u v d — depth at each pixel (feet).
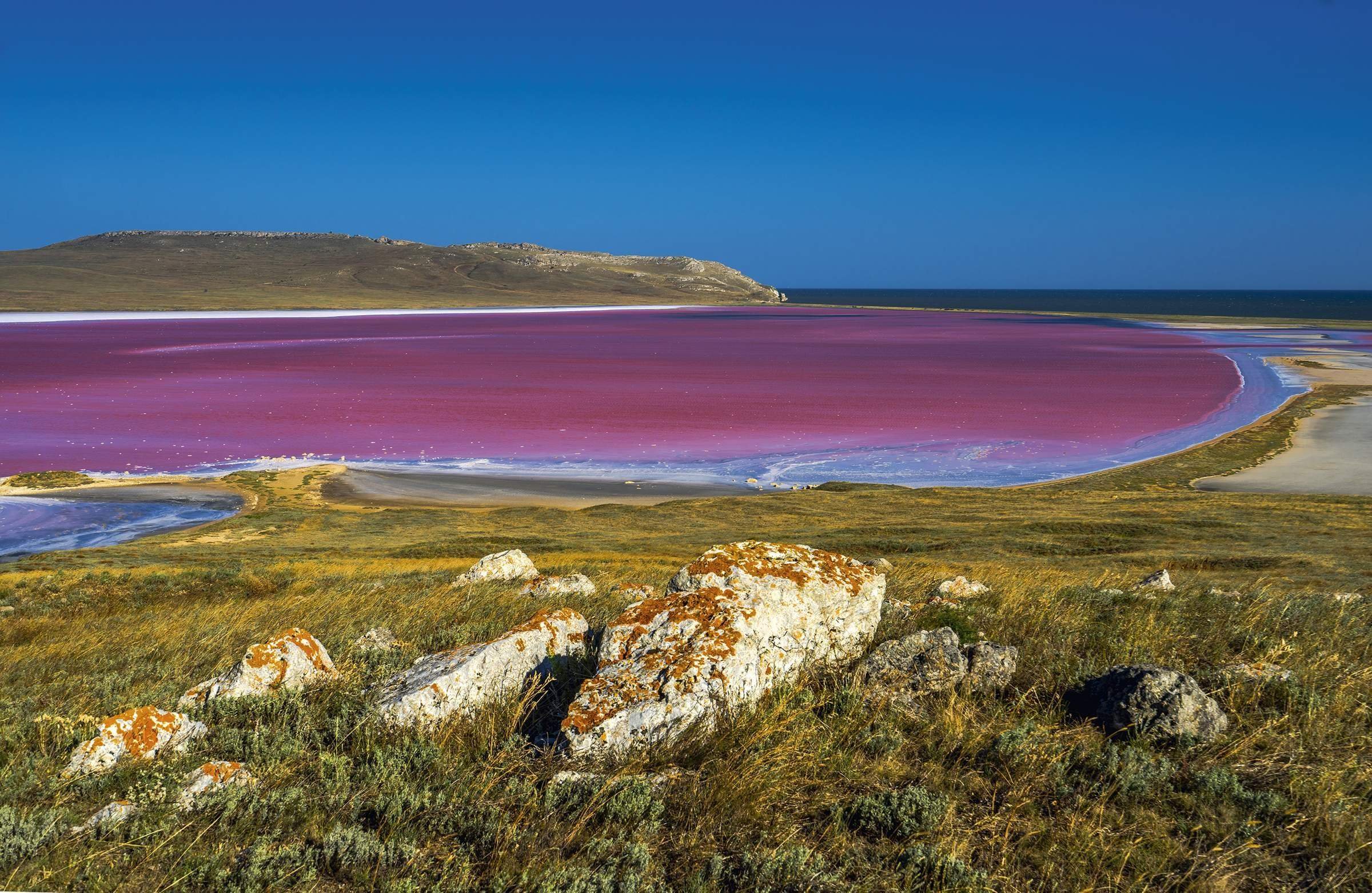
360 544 124.47
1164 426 271.08
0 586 80.18
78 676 33.83
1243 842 15.96
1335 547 104.63
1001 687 23.02
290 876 15.48
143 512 160.86
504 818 16.80
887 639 26.32
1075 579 53.21
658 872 15.30
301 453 229.66
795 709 20.72
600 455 230.27
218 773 19.53
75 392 340.39
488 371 443.73
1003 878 15.01
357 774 19.22
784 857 15.12
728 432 266.77
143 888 15.19
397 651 30.45
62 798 19.11
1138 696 20.53
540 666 24.22
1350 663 24.95
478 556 111.75
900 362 502.79
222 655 36.04
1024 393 355.97
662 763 18.76
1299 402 301.02
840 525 135.74
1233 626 29.04
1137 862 15.43
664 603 22.43
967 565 85.71
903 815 16.62
